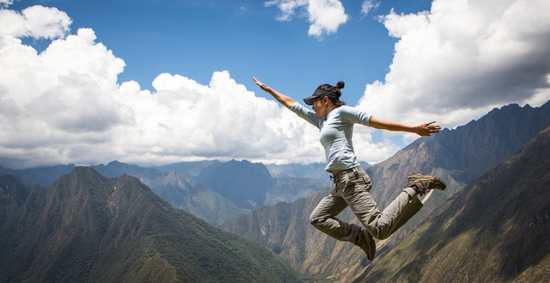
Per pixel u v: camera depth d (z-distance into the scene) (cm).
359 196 303
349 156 308
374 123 293
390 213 289
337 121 312
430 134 279
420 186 295
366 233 312
